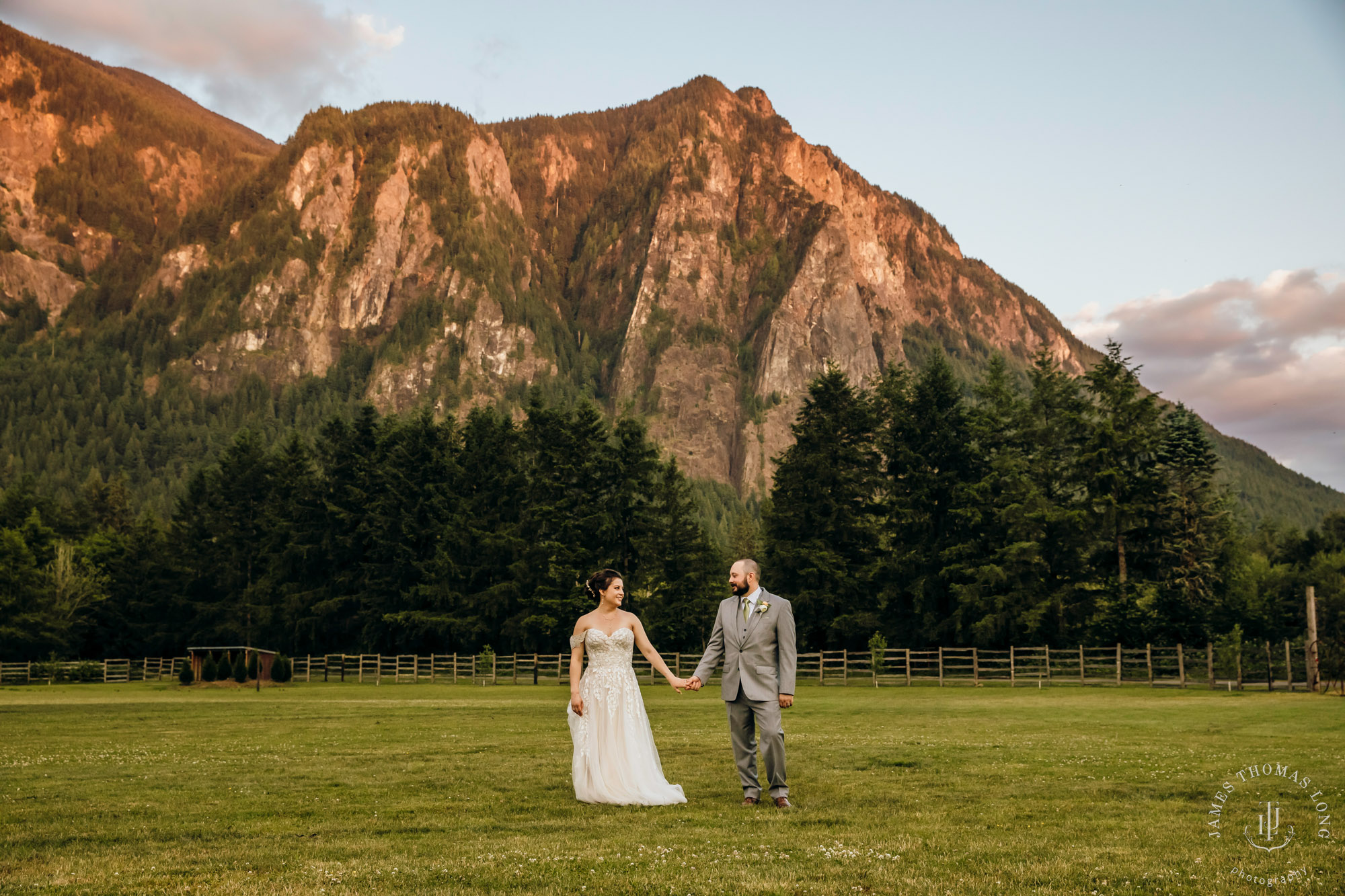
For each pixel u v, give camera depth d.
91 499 116.00
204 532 74.06
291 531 66.19
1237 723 16.64
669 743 12.73
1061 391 47.94
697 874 5.01
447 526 59.91
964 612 44.16
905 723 17.45
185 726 17.28
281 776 9.46
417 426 65.06
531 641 56.94
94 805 7.55
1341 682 27.72
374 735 14.60
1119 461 47.19
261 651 47.25
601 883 4.81
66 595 72.75
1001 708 22.12
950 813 7.11
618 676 8.11
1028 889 4.68
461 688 41.00
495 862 5.31
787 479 51.34
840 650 48.53
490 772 9.70
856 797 7.96
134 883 4.86
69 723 18.31
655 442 58.31
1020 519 43.81
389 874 5.01
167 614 73.81
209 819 6.95
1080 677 35.19
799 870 5.09
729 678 7.86
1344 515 82.75
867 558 50.09
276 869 5.21
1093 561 47.84
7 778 9.36
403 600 61.19
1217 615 42.62
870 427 51.19
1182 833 6.18
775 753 7.59
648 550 55.75
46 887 4.78
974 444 48.06
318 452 68.62
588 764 7.83
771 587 50.62
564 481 58.31
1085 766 9.88
